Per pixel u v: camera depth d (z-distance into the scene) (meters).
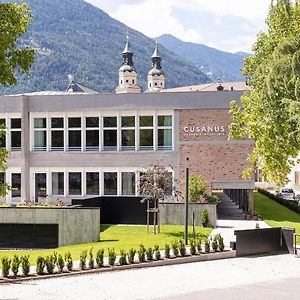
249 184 37.84
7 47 17.20
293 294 17.58
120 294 17.06
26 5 17.77
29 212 29.11
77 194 40.19
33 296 16.66
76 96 40.09
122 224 34.31
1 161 18.22
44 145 40.91
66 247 26.97
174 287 18.23
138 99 39.16
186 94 38.53
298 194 73.25
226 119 38.16
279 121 25.02
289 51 24.02
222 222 35.09
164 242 26.62
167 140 39.03
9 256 23.92
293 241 25.64
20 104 40.75
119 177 39.50
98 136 39.97
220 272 20.98
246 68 29.30
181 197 37.03
